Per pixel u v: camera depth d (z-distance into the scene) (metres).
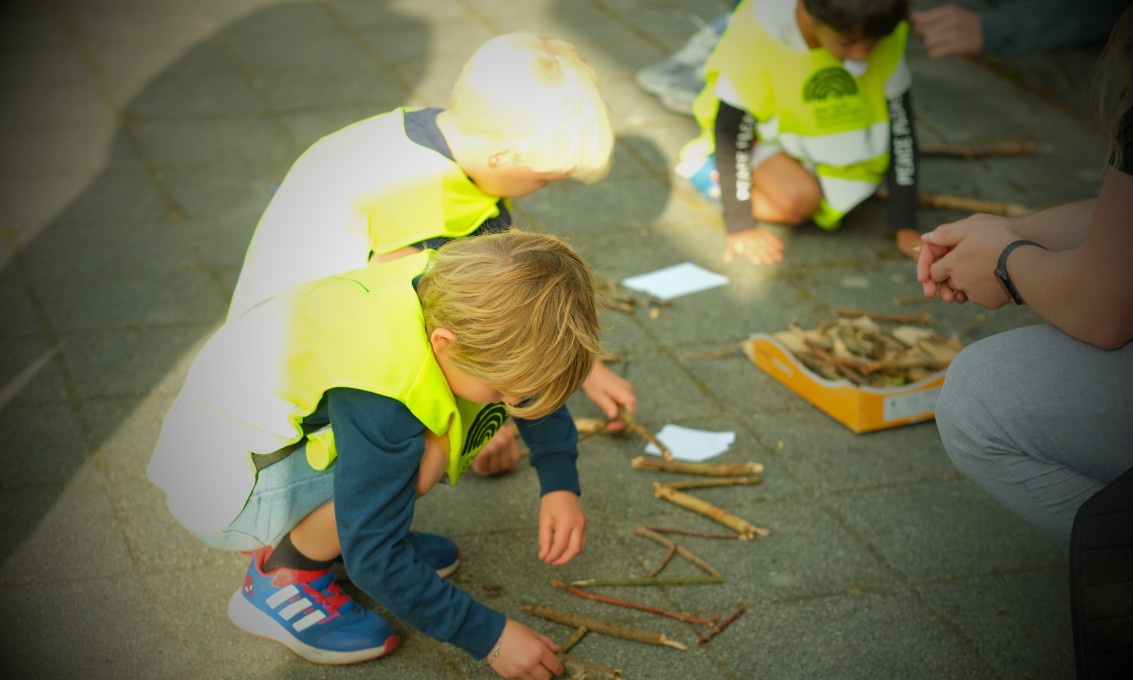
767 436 2.62
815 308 3.09
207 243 3.32
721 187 3.28
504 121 2.03
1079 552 1.47
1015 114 4.13
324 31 4.70
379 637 1.98
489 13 4.87
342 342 1.73
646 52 4.54
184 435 1.85
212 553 2.24
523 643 1.84
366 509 1.69
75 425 2.58
